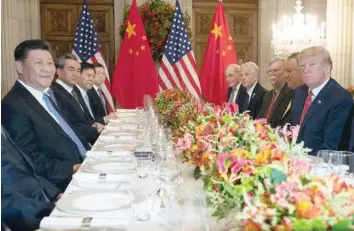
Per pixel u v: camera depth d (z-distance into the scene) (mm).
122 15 7449
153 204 1495
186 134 1956
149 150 2666
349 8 6781
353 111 2854
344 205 967
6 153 1939
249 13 7816
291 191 982
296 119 3367
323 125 2939
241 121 1751
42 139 2658
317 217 924
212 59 6797
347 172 1835
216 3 7711
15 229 1746
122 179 1958
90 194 1669
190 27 7383
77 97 4859
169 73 6570
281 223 952
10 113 2586
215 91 6789
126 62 6770
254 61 7883
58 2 7465
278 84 4383
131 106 6805
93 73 5270
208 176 1362
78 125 4152
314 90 3049
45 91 3146
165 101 4020
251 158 1226
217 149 1599
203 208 1240
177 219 1271
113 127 4164
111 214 1459
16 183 1965
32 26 7285
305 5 7613
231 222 1239
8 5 6527
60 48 7531
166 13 6914
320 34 6734
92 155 2533
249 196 1076
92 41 6668
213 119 1907
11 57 6637
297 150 1433
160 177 1614
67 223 1306
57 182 2582
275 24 7617
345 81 6852
